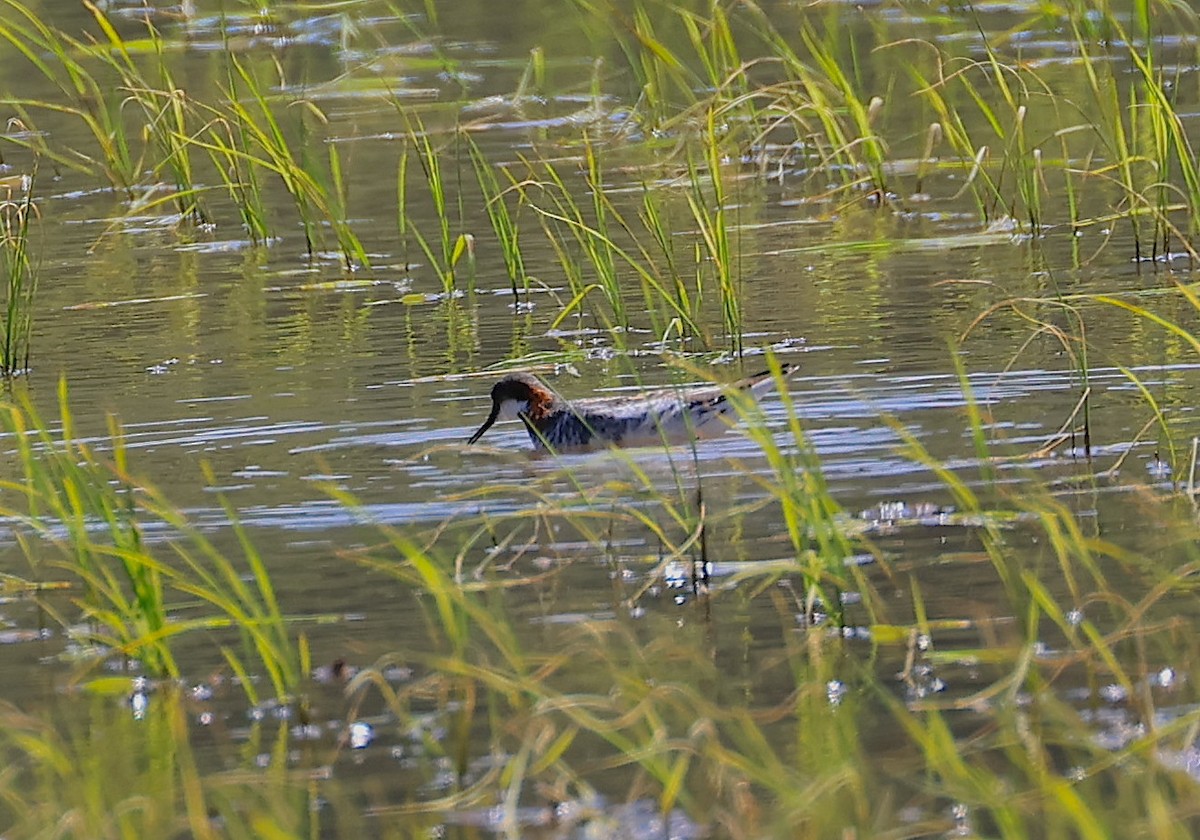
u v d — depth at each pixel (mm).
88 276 28250
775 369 15211
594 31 42094
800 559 14883
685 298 23828
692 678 13609
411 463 18906
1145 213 27266
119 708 13734
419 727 13148
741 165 33281
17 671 14414
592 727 12273
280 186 33750
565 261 25547
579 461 18922
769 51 39312
